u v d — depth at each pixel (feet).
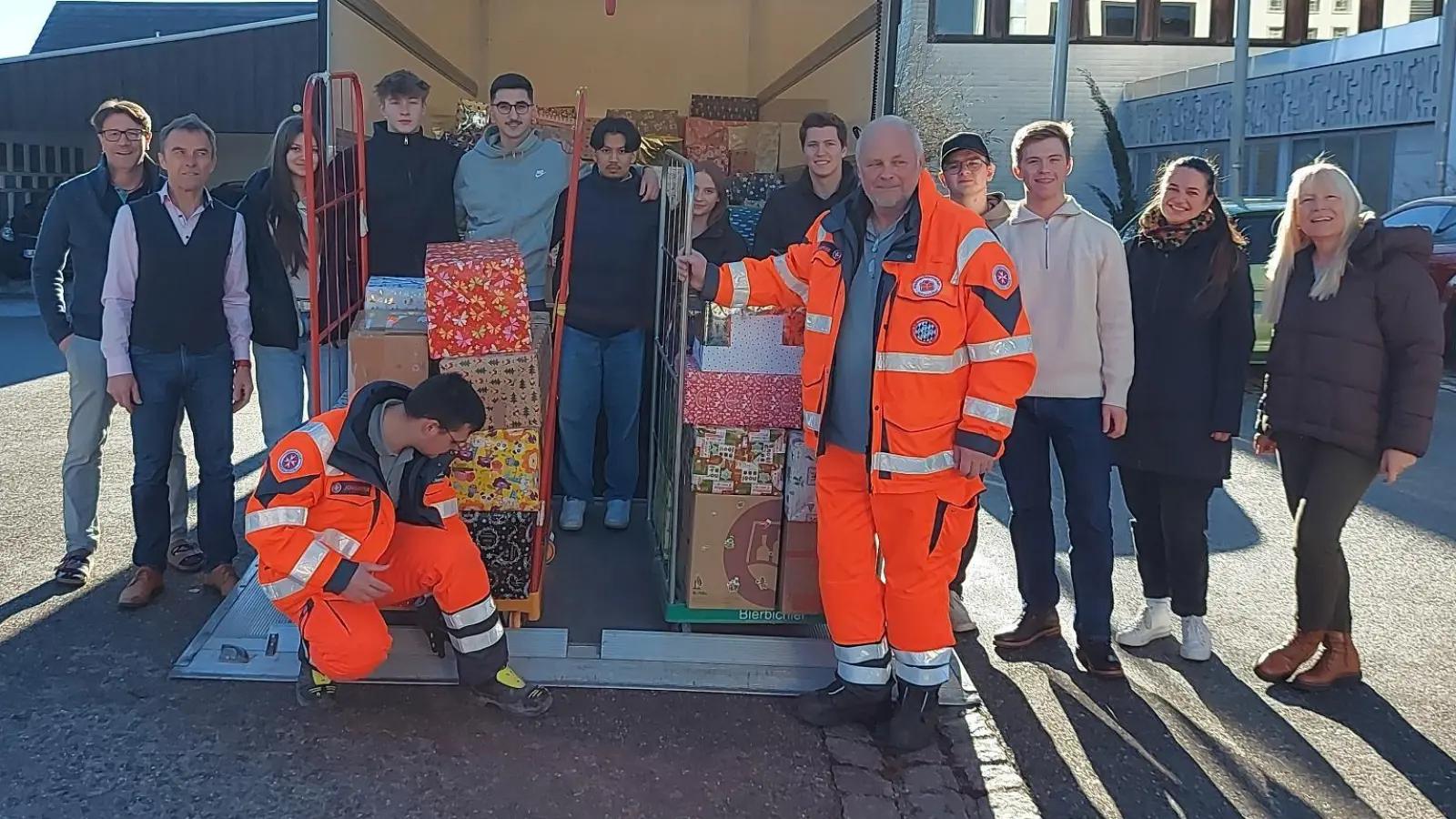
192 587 14.69
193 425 14.06
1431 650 14.23
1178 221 12.92
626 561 15.61
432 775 10.37
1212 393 12.98
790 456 12.36
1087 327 12.79
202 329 13.75
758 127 20.66
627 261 16.02
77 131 55.01
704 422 12.25
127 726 11.02
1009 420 10.46
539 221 15.76
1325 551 12.72
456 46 22.35
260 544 10.45
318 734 10.98
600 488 18.33
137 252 13.39
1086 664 13.25
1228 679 13.26
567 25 24.17
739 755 10.97
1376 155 54.03
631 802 10.11
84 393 14.39
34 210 55.83
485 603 11.22
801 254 11.75
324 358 14.74
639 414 17.58
